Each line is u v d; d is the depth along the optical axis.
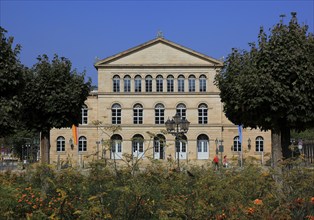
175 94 70.19
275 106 20.31
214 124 69.56
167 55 70.88
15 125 21.06
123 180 10.98
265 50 20.50
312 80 20.12
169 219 9.23
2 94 21.20
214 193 10.58
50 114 30.22
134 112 70.06
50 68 30.38
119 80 70.50
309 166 13.21
